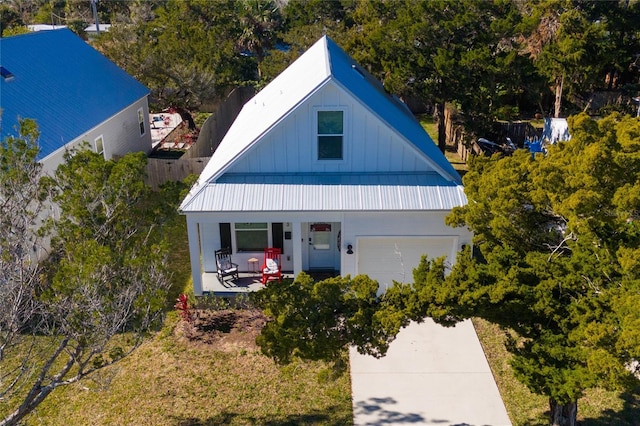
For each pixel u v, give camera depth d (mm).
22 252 8438
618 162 7629
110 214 8875
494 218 9742
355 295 9500
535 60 31219
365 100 15828
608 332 7309
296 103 14633
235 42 42719
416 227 14977
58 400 11867
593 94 36562
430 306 8820
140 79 28875
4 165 8508
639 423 11102
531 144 26891
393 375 12680
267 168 15391
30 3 64375
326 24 36938
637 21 31906
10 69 19969
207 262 16844
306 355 8836
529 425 11148
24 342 11992
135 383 12430
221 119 28719
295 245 15203
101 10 63781
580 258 8766
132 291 8461
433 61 22344
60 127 19328
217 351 13547
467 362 13133
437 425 11180
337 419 11344
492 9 22766
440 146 26094
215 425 11219
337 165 15406
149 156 28234
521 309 8758
